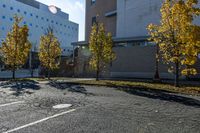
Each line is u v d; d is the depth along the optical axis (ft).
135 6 157.07
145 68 125.18
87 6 204.33
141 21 153.17
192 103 36.04
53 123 23.88
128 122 24.16
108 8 185.78
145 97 42.47
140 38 127.85
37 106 33.24
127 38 132.16
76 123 23.81
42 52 120.67
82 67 159.74
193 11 62.08
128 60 132.67
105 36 96.89
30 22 271.08
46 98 40.93
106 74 143.13
